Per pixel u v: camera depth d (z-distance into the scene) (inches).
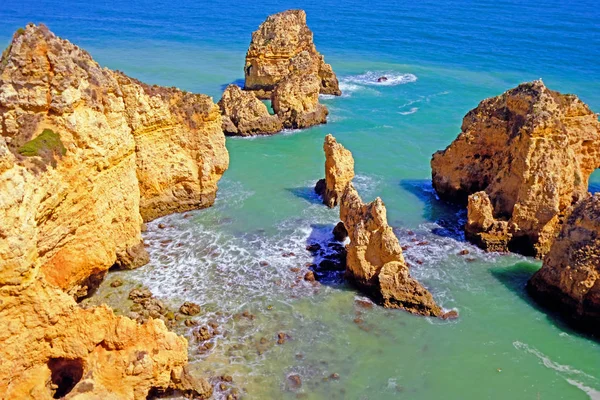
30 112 1026.1
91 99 1130.7
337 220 1609.3
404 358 1096.8
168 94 1537.9
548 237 1446.9
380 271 1237.7
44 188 954.1
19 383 851.4
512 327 1198.3
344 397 992.9
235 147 2198.6
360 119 2551.7
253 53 2844.5
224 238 1498.5
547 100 1465.3
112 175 1215.6
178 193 1616.6
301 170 1984.5
